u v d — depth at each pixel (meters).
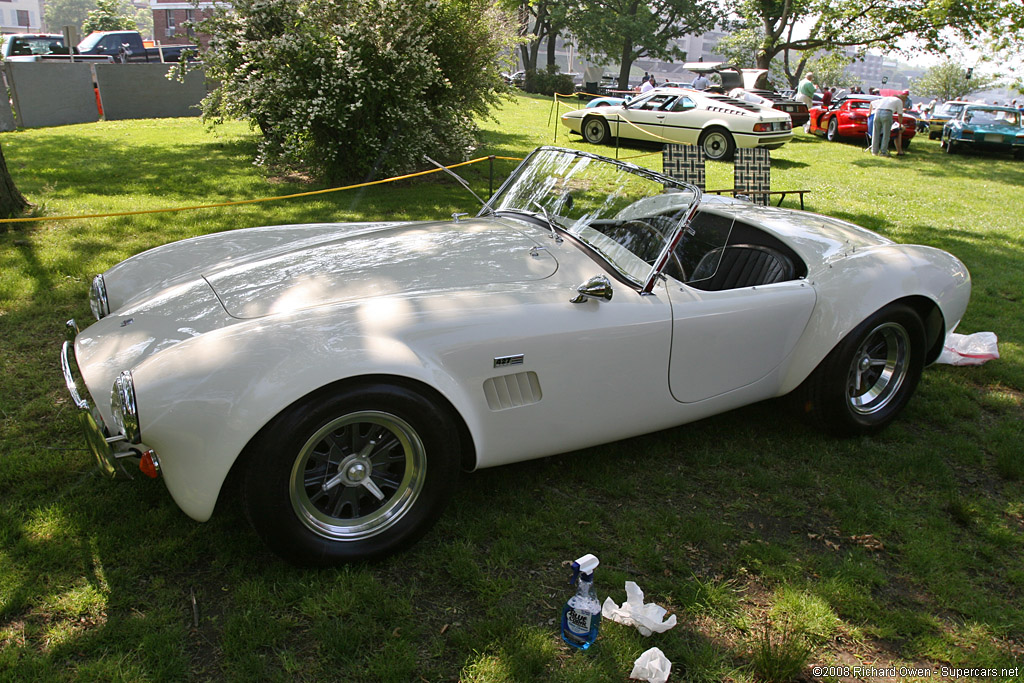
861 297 3.46
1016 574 2.74
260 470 2.28
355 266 3.03
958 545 2.92
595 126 15.55
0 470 3.02
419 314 2.61
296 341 2.39
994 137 17.66
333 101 8.52
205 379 2.28
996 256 7.81
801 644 2.35
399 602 2.41
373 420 2.43
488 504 3.02
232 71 9.66
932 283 3.72
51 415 3.51
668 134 14.74
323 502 2.57
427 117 9.41
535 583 2.57
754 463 3.48
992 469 3.54
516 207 3.78
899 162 15.82
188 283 3.10
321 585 2.47
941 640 2.41
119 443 2.36
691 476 3.34
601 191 3.47
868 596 2.59
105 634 2.21
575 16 43.59
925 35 23.62
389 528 2.57
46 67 14.45
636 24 43.28
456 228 3.55
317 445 2.45
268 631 2.25
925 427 3.93
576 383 2.86
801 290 3.44
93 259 5.82
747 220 4.09
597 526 2.90
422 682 2.12
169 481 2.33
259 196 8.61
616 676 2.19
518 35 10.80
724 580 2.65
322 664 2.17
